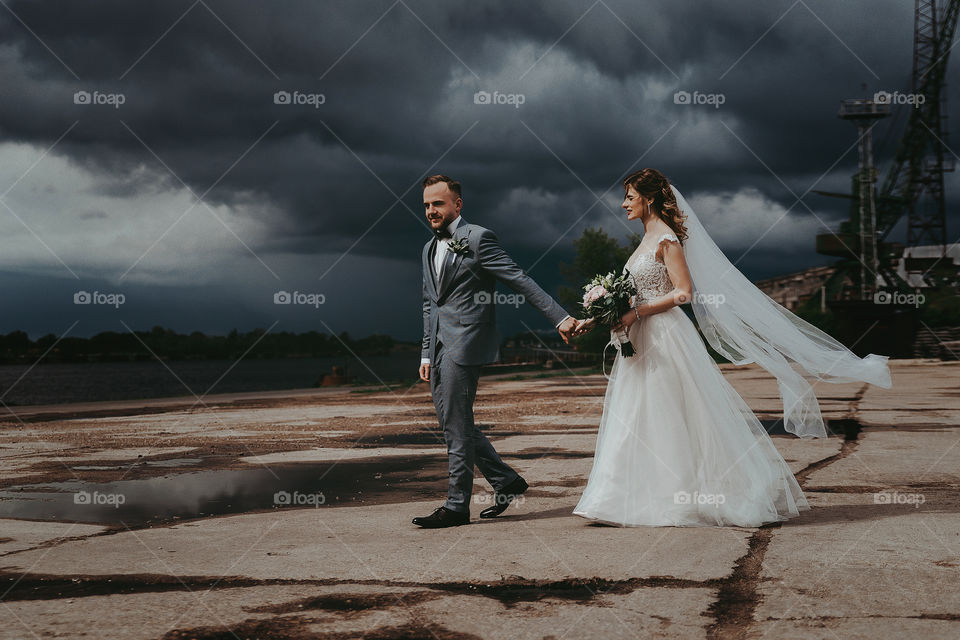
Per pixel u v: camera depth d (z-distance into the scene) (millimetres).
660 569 2633
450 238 3697
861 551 2832
